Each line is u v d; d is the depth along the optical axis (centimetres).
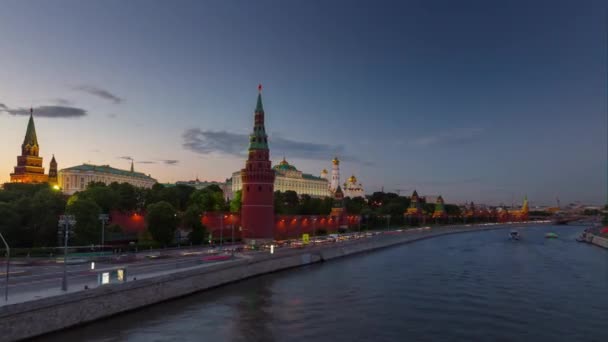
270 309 6256
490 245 17538
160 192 16338
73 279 5838
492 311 6291
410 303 6725
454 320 5828
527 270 10256
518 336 5225
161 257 8631
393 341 5000
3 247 8881
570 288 7994
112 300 5519
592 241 18725
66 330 4897
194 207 12012
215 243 11994
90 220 9600
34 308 4544
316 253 11631
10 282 5588
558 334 5316
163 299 6391
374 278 8962
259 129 13162
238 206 16975
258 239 12681
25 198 10125
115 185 15825
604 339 5150
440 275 9412
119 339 4788
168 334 5053
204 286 7338
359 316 5969
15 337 4350
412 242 18988
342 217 19612
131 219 12469
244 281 8406
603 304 6750
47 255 8312
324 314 6044
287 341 4941
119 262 7769
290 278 8869
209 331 5212
